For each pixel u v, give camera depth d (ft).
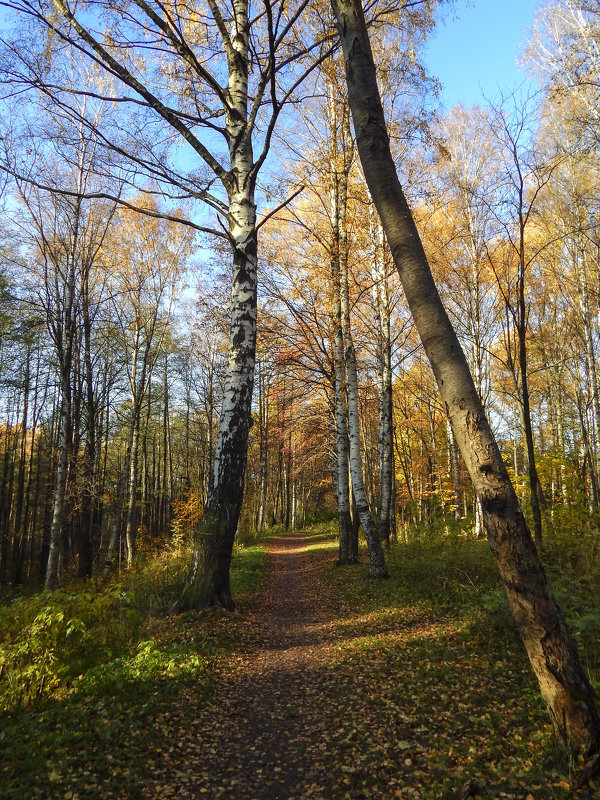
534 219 40.06
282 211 45.50
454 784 10.02
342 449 47.42
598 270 44.24
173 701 14.87
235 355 28.14
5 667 16.26
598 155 37.96
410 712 13.66
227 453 27.35
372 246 43.96
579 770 9.43
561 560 25.40
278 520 135.85
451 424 11.42
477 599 24.06
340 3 13.60
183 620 23.49
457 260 51.08
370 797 10.27
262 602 32.40
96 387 69.36
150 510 93.50
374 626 23.81
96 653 18.47
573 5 36.27
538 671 10.28
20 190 40.37
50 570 38.91
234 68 29.94
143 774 11.21
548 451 33.32
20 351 57.21
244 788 11.00
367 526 36.14
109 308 59.11
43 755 11.48
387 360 46.09
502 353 60.18
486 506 10.71
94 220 47.09
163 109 26.86
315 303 46.01
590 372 47.03
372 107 12.91
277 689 17.01
